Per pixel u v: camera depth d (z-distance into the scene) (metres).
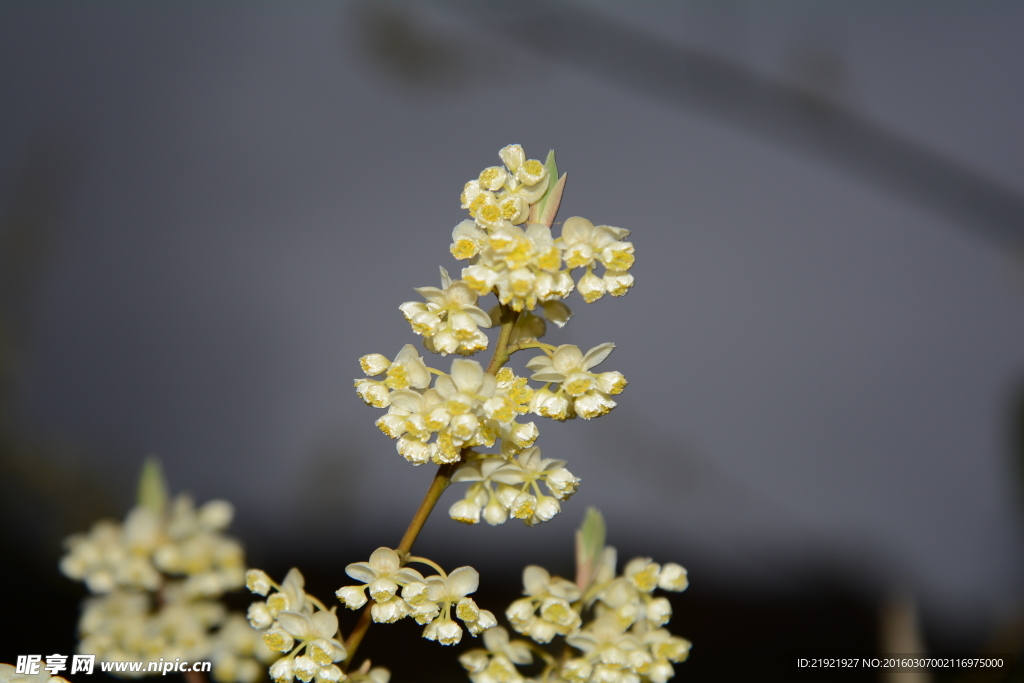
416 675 0.38
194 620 0.32
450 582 0.27
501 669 0.28
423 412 0.26
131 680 0.32
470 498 0.27
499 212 0.26
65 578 0.42
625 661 0.28
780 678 0.37
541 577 0.28
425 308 0.27
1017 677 0.33
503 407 0.26
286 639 0.27
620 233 0.27
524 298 0.26
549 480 0.27
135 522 0.32
